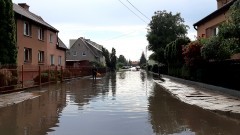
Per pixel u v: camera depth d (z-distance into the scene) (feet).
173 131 28.45
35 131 28.53
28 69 80.94
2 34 66.59
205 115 37.01
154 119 34.40
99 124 31.63
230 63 59.06
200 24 101.19
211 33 92.32
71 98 55.36
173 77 118.42
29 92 65.82
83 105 45.93
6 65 65.51
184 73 94.73
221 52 60.18
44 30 113.29
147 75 176.24
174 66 116.98
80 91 69.51
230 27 43.91
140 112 39.27
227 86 60.18
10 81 63.00
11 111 40.55
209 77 71.97
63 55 143.02
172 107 43.62
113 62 329.93
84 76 155.02
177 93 61.31
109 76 163.73
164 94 62.13
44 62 113.09
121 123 32.12
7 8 67.26
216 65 66.74
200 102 47.29
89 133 27.71
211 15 86.17
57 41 132.26
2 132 28.19
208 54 61.31
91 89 75.05
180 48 100.01
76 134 27.35
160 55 164.76
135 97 56.54
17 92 64.23
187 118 35.04
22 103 48.70
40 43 108.78
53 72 98.22
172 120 33.83
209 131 28.43
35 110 41.34
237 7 45.27
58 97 57.11
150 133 27.63
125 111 40.11
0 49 66.49
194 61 75.05
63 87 81.61
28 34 98.48
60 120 33.91
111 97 56.59
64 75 113.50
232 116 36.35
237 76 54.80
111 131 28.48
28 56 98.99
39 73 83.76
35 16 118.52
